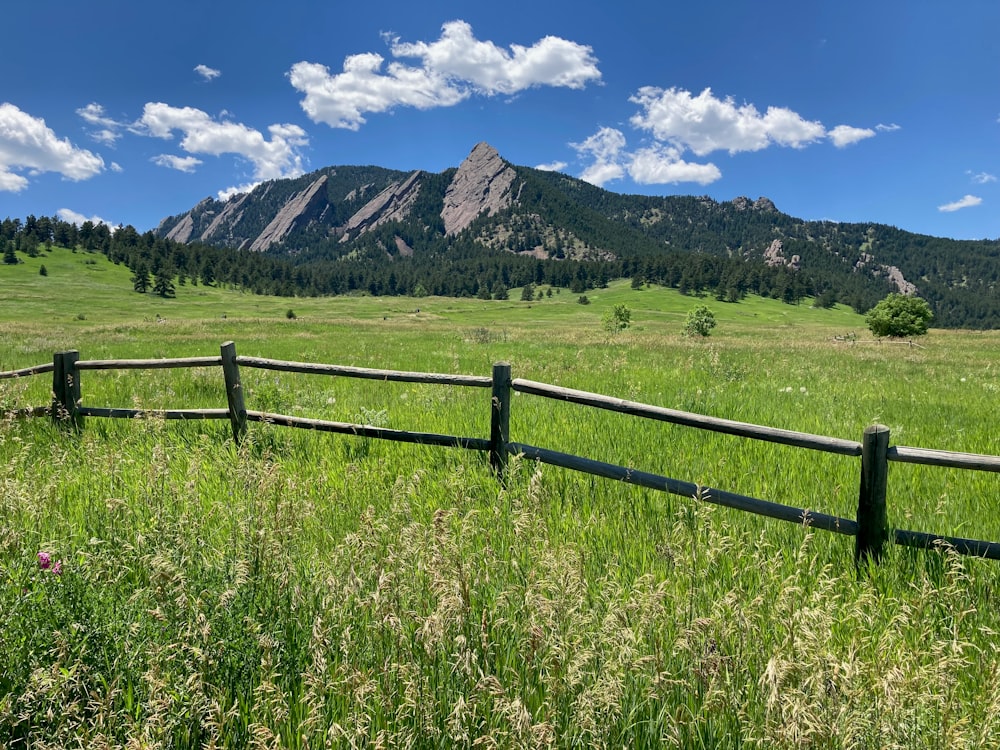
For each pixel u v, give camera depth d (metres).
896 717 1.90
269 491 3.58
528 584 2.65
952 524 4.24
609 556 3.58
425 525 3.68
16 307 118.44
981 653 2.61
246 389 10.43
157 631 2.44
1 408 7.09
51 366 7.26
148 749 1.78
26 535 3.21
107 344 27.52
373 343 29.98
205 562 2.92
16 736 2.14
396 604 2.53
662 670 2.21
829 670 1.99
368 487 4.79
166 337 34.62
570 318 144.12
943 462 3.49
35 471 5.17
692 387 10.99
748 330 89.06
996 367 18.88
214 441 6.49
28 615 2.49
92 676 2.26
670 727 2.05
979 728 2.06
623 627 2.30
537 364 16.59
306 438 6.52
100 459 5.14
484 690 2.12
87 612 2.55
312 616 2.65
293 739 2.09
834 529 3.76
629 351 23.20
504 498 4.32
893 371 16.80
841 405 9.45
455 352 22.67
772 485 4.98
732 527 3.97
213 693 2.20
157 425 6.25
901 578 3.45
